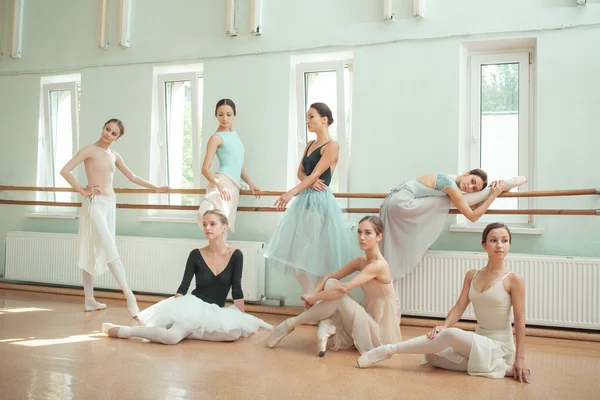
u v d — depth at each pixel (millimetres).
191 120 5152
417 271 4117
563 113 4004
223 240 3680
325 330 3176
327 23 4641
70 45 5582
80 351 3117
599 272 3738
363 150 4496
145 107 5242
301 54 4715
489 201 3830
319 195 3984
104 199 4379
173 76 5180
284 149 4742
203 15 5051
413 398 2426
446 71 4293
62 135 5785
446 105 4285
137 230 5230
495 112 4383
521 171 4297
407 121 4383
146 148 5223
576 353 3393
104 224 4312
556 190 3840
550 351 3439
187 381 2600
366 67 4508
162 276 4922
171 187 5293
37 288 5363
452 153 4266
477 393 2512
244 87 4879
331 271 3875
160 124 5262
